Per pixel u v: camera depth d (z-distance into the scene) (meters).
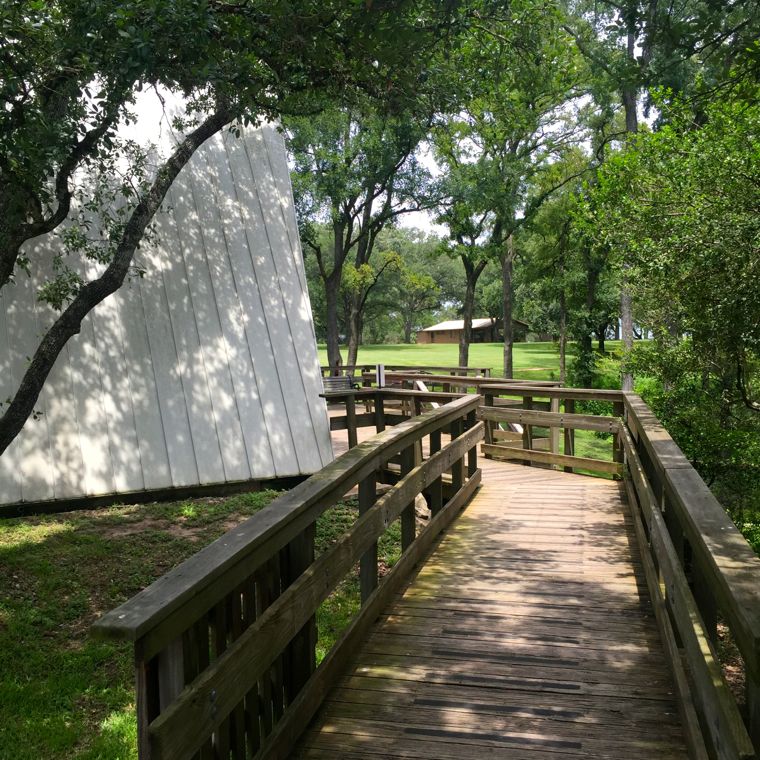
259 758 2.74
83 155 7.37
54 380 9.84
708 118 11.05
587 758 2.94
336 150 28.23
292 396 11.16
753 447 11.22
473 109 11.65
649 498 4.37
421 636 4.22
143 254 10.77
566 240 33.75
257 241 11.61
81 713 5.17
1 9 5.99
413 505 5.67
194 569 2.29
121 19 6.00
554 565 5.52
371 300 64.50
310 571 3.26
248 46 7.16
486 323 88.31
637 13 5.35
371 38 6.53
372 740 3.12
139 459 10.03
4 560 7.64
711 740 2.38
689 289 9.05
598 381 36.22
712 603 2.81
